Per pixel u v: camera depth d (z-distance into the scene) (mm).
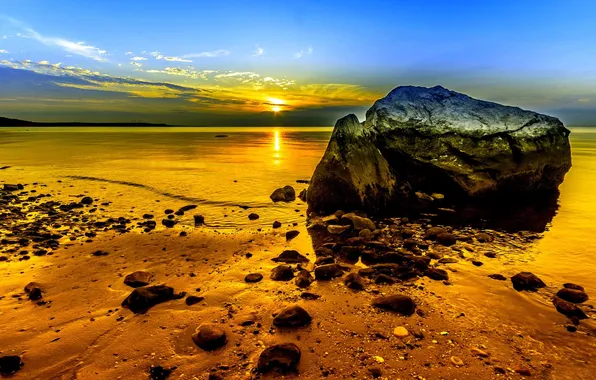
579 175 22297
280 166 25938
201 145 49500
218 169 24000
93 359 4945
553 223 12227
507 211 13961
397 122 17484
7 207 13859
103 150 39094
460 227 11883
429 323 5875
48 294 6832
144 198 15609
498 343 5352
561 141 16875
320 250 9273
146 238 10375
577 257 8977
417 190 16875
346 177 13438
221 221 12289
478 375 4617
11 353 5039
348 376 4598
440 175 16359
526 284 7219
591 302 6656
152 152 37094
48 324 5793
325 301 6609
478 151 15984
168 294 6684
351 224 11516
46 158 30219
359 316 6086
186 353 5086
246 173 22391
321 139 70688
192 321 5918
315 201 13820
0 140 57781
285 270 7695
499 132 16281
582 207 14438
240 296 6816
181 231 11070
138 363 4867
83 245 9703
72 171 22703
